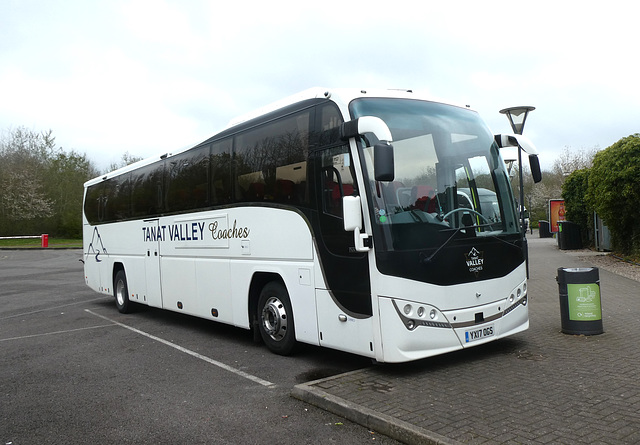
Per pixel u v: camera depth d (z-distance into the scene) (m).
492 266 6.30
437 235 5.88
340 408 4.90
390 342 5.55
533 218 60.66
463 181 6.36
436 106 6.64
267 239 7.32
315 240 6.44
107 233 12.96
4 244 46.66
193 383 6.30
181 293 9.71
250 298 7.83
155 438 4.64
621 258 17.19
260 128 7.58
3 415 5.41
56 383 6.55
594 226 22.17
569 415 4.37
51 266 27.05
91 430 4.90
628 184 15.32
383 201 5.70
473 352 6.66
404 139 6.07
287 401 5.44
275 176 7.20
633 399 4.68
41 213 51.84
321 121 6.44
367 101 6.20
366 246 5.63
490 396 4.95
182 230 9.59
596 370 5.62
